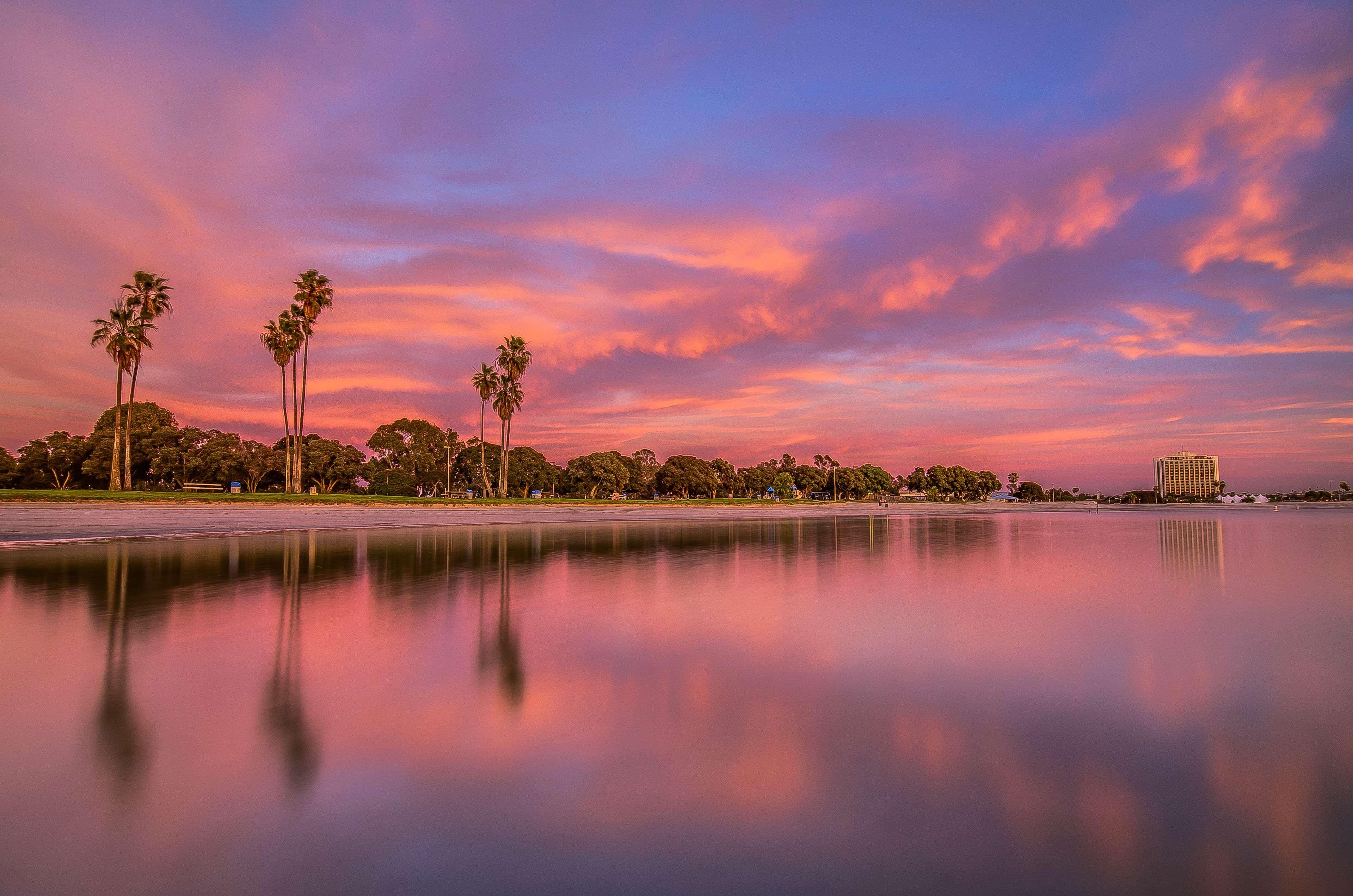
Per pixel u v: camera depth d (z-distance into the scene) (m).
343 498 55.00
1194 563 18.25
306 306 62.47
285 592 12.30
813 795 4.15
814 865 3.38
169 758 4.66
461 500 63.97
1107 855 3.46
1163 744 4.98
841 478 161.50
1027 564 17.81
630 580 14.17
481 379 81.56
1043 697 6.12
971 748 4.92
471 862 3.40
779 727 5.35
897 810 3.96
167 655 7.58
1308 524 42.66
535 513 54.97
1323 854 3.45
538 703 5.93
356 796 4.10
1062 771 4.51
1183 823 3.79
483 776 4.39
